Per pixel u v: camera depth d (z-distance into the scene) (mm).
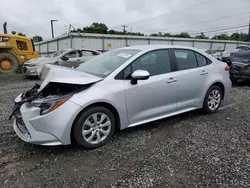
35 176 2316
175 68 3633
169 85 3473
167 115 3598
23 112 2652
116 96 2928
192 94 3877
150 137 3258
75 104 2645
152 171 2402
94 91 2787
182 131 3480
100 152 2818
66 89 2887
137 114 3215
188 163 2555
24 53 11969
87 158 2670
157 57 3480
